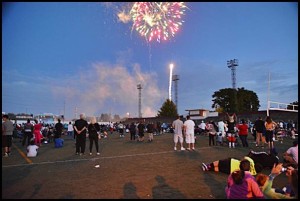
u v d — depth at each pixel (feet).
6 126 44.11
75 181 25.11
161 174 28.45
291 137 86.38
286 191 19.34
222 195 20.85
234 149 53.06
